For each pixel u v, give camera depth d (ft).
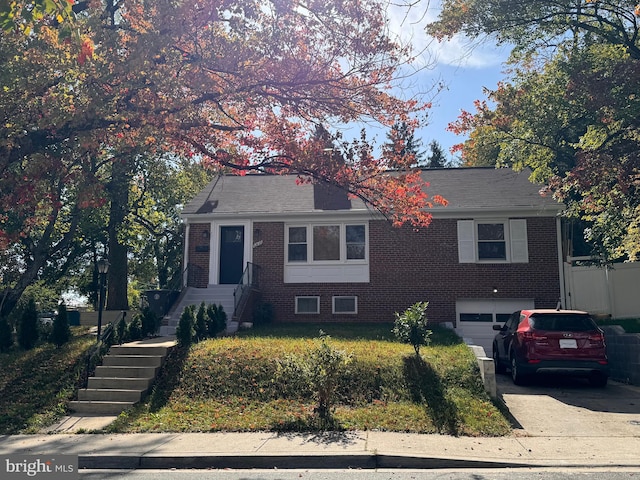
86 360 40.88
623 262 60.59
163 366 39.55
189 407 33.88
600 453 24.88
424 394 33.55
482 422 29.53
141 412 33.60
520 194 64.54
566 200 63.36
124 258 90.94
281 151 37.42
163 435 29.17
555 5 53.36
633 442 26.66
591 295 60.29
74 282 119.85
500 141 61.05
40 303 70.18
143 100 32.73
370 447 25.40
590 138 51.70
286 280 64.64
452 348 42.70
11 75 30.27
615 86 46.42
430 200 63.93
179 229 120.06
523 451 25.20
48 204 39.19
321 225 65.21
